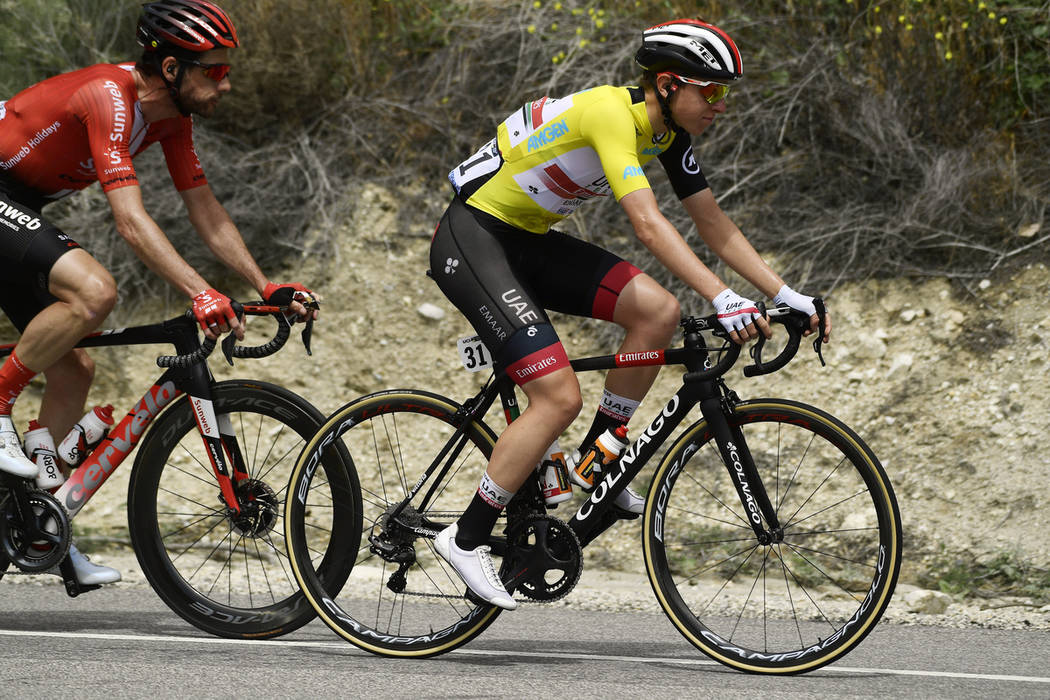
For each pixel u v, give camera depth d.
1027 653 11.82
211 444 11.76
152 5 11.10
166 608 13.70
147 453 11.99
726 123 21.78
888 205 20.70
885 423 17.91
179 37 10.92
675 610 11.09
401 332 20.80
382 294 21.19
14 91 22.02
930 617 13.70
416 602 13.97
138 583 15.13
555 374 10.52
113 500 18.58
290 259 21.67
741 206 21.31
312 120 23.39
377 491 18.14
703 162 21.62
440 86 23.34
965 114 20.86
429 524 11.55
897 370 18.50
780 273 20.27
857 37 21.97
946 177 19.98
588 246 11.19
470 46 23.53
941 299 19.16
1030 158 20.61
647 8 22.98
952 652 11.84
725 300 10.02
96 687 9.56
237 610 11.98
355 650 11.60
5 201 11.36
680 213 20.98
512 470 10.68
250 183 22.25
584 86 22.03
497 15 23.97
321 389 20.30
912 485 16.91
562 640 12.37
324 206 22.05
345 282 21.36
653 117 10.43
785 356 10.26
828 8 22.50
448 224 11.15
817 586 15.52
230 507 11.87
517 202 10.87
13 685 9.59
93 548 17.11
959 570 15.38
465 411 11.45
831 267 20.12
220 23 11.09
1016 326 18.41
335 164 22.67
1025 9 20.88
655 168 21.70
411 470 18.44
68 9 22.81
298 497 11.70
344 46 23.59
